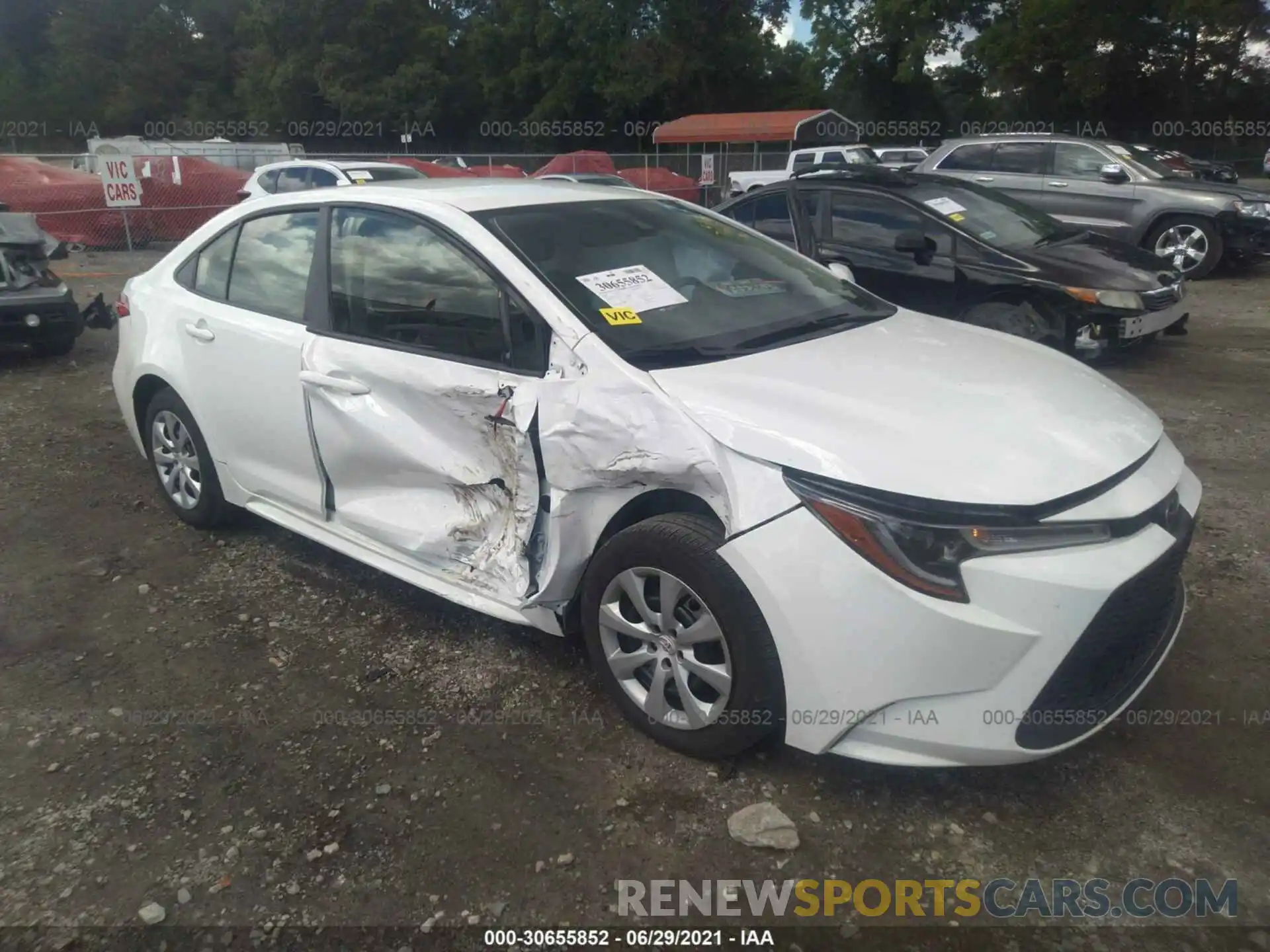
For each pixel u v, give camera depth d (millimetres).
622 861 2645
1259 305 10312
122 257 15719
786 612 2617
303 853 2689
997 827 2748
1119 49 33031
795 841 2672
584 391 3000
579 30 38656
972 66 40000
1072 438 2822
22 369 8133
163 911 2500
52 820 2826
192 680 3521
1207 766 2973
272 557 4512
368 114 39969
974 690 2529
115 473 5633
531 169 26781
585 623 3154
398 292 3578
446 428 3363
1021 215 7953
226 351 4160
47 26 56656
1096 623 2547
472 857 2666
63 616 3980
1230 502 4938
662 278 3529
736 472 2705
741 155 27094
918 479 2557
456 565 3434
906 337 3576
